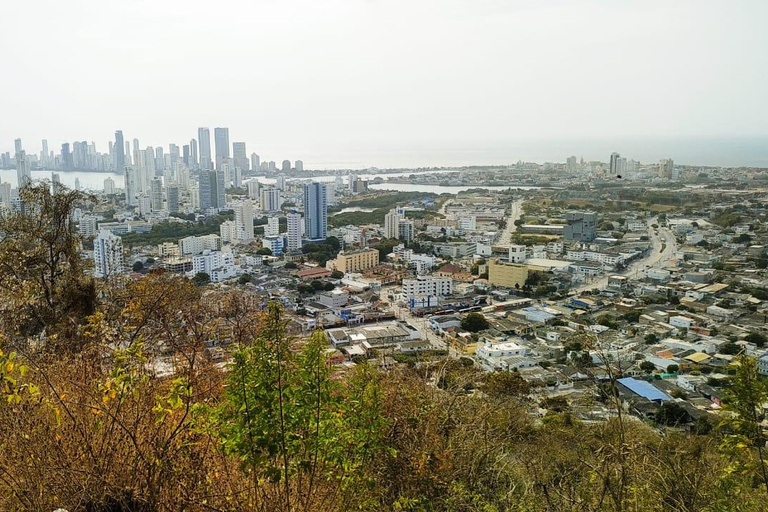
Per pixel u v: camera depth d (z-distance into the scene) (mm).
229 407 3283
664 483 4434
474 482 5062
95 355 5156
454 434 5793
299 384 3352
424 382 7270
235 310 6121
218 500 3355
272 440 3109
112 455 3264
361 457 3658
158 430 3434
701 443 5637
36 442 3271
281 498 3262
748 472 3996
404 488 4535
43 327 8328
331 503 3496
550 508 4598
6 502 3018
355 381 3883
